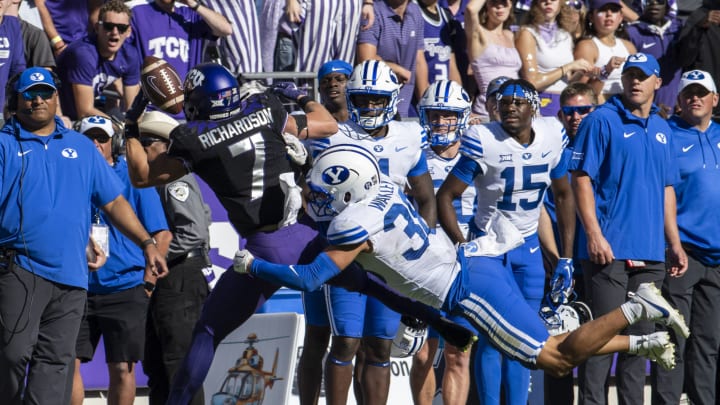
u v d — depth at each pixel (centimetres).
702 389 2761
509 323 1952
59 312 2152
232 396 2605
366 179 1858
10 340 2086
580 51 3306
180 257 2459
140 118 1986
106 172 2241
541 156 2336
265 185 1933
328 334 2342
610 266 2552
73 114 2867
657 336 1967
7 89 2180
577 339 1934
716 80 3406
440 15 3288
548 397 2667
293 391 2628
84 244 2195
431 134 2519
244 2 2994
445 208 2347
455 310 1970
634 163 2577
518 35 3266
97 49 2845
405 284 1917
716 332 2762
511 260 2373
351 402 2703
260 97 1969
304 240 1964
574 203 2469
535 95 2327
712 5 3431
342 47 3105
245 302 1936
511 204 2361
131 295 2436
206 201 2759
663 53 3444
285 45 3095
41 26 3122
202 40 2981
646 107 2631
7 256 2103
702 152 2778
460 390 2555
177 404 1911
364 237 1816
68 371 2175
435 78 3262
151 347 2477
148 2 2927
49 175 2145
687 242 2750
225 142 1905
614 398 3059
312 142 2238
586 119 2609
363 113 2231
